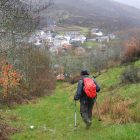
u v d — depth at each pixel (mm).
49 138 4867
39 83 14781
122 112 5441
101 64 45469
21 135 5043
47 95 13844
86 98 4965
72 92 14281
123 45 60844
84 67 42969
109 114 5938
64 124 6047
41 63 19578
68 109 8406
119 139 4023
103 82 12297
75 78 29891
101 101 8172
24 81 14367
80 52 73562
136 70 9352
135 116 4953
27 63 15391
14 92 10430
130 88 8086
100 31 152125
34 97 12086
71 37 135125
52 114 7582
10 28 10555
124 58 16891
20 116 7035
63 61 44000
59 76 42562
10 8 7230
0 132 4738
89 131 5012
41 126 5965
